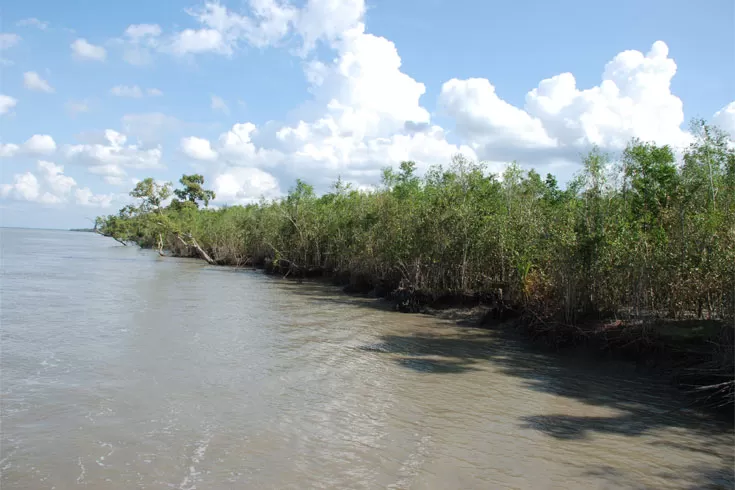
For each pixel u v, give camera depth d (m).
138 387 13.39
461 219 27.31
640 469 9.27
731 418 11.89
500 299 24.39
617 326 17.64
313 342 19.64
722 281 14.59
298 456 9.55
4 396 12.38
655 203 18.81
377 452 9.80
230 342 19.06
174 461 9.22
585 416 12.02
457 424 11.39
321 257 48.25
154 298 30.75
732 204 16.72
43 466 8.92
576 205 20.75
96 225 123.56
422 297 28.70
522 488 8.51
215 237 68.50
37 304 26.83
